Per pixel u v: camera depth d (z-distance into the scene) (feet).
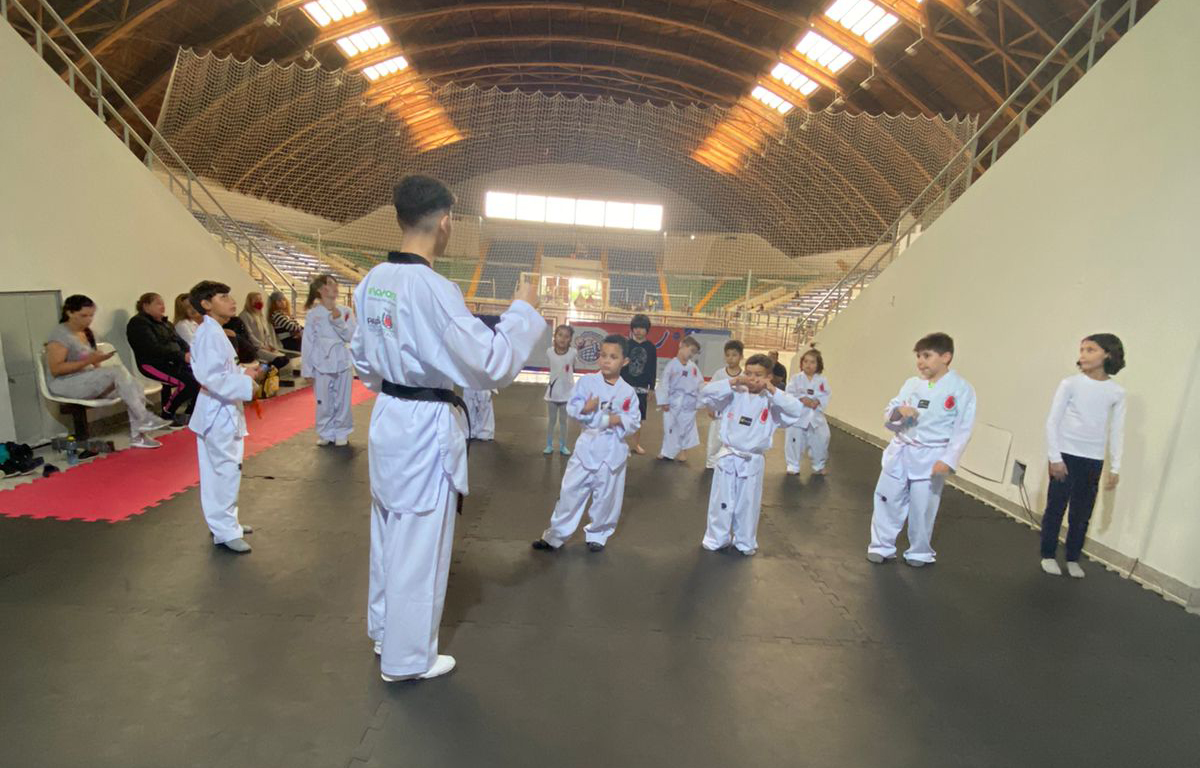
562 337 20.58
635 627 10.25
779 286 65.00
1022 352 17.57
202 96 52.21
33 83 18.26
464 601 10.77
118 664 8.38
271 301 30.68
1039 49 50.83
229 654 8.76
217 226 35.81
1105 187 15.44
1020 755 7.76
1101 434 12.96
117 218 21.54
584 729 7.68
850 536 15.24
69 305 17.43
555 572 12.20
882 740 7.87
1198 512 12.08
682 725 7.88
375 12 58.34
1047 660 10.01
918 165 56.29
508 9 63.36
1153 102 14.43
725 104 81.71
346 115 67.87
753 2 56.44
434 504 7.88
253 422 22.98
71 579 10.66
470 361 7.36
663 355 37.58
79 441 17.31
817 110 72.13
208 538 12.67
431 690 8.23
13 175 17.34
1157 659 10.19
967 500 18.51
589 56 79.30
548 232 79.46
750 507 13.39
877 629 10.71
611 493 13.03
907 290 24.14
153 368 20.65
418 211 7.75
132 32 50.85
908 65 60.03
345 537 13.12
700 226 82.07
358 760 6.94
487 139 75.92
